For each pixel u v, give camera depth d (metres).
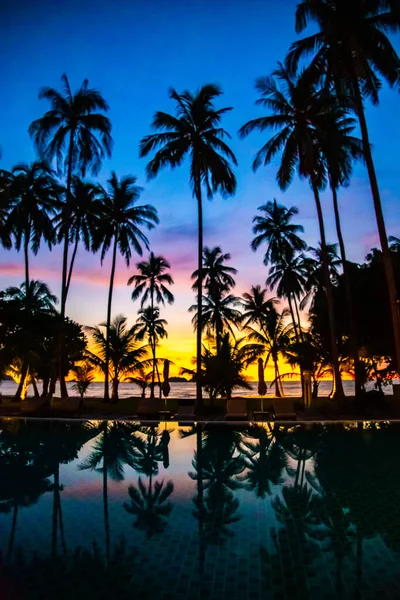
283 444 12.97
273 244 36.31
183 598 4.03
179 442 13.59
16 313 28.72
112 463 10.45
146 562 4.81
